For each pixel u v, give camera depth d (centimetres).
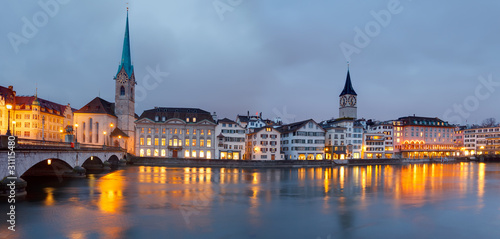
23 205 3509
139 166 9906
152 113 12206
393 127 16488
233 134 12338
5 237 2483
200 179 6500
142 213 3275
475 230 2873
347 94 18862
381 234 2730
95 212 3275
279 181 6431
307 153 13075
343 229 2853
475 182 6481
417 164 14575
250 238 2573
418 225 3008
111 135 11494
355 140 14825
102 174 7206
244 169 9975
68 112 14162
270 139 12525
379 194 4738
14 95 12112
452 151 18038
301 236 2645
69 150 5566
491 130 18375
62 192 4462
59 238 2475
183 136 11962
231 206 3725
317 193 4800
